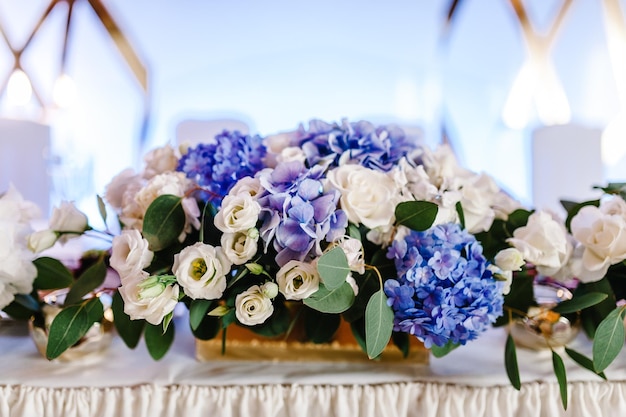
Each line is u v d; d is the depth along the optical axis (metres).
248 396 0.60
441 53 2.77
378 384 0.61
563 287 0.68
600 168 2.01
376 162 0.65
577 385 0.62
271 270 0.57
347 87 2.79
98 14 2.67
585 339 0.73
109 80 2.74
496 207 0.72
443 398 0.61
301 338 0.66
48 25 2.64
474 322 0.53
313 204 0.53
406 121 2.78
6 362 0.65
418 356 0.65
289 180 0.55
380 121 2.57
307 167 0.65
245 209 0.51
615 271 0.66
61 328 0.58
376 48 2.76
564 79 2.72
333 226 0.54
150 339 0.63
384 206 0.57
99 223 2.25
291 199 0.52
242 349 0.66
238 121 2.05
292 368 0.65
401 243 0.55
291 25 2.74
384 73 2.78
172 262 0.60
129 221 0.63
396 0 2.71
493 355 0.68
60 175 2.16
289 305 0.63
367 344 0.52
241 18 2.73
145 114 2.77
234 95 2.78
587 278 0.60
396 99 2.79
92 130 2.75
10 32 2.62
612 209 0.62
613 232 0.57
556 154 2.00
